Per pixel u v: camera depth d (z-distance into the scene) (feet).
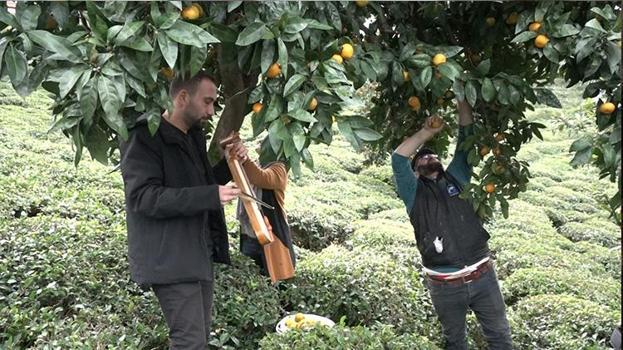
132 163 9.41
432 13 9.67
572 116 34.83
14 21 6.09
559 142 57.47
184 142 9.81
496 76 9.26
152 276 9.65
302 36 7.22
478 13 10.34
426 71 8.39
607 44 8.04
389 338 12.36
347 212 27.94
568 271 22.33
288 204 25.76
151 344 12.88
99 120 7.07
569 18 8.74
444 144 13.93
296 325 12.17
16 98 45.11
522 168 12.47
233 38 7.09
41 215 18.40
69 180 24.04
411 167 13.06
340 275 16.57
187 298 9.90
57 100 7.30
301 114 6.86
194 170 9.93
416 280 18.12
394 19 9.70
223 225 10.75
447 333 13.44
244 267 16.19
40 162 25.76
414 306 16.53
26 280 13.56
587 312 17.47
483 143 11.67
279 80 7.14
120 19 6.36
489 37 10.41
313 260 17.99
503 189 12.32
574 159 8.62
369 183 37.11
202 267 9.92
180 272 9.69
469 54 11.05
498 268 22.93
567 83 9.80
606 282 22.22
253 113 7.35
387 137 13.15
